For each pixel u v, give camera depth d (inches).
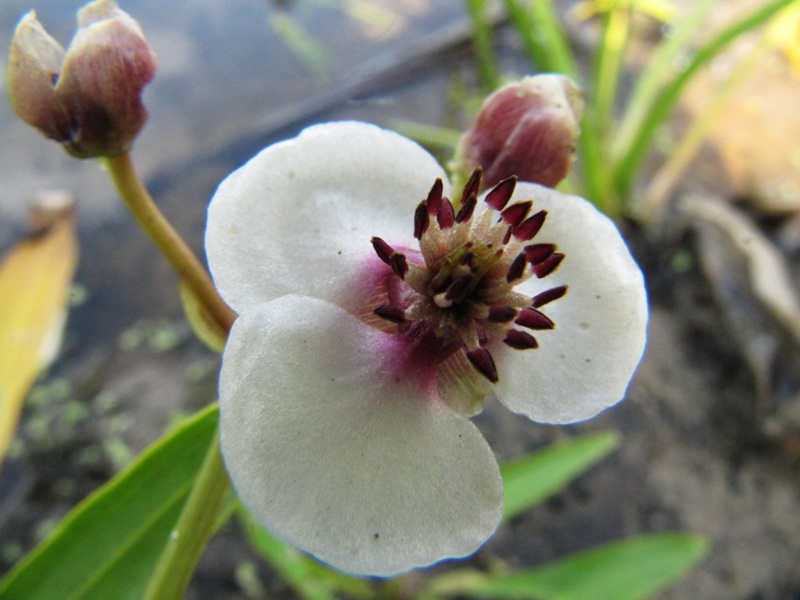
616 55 5.4
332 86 5.9
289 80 5.8
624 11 5.8
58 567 1.9
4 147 5.2
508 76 6.2
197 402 4.3
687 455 4.2
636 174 5.4
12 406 3.3
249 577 3.7
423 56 6.2
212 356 4.5
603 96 5.3
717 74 6.5
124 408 4.2
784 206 5.2
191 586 3.6
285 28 6.1
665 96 4.8
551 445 4.2
